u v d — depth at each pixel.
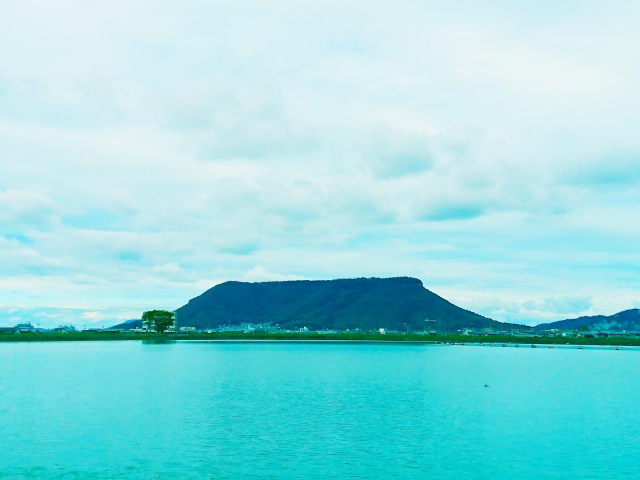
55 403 69.19
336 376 107.56
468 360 168.50
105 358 163.62
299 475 38.75
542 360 171.50
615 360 173.00
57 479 37.56
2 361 148.12
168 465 40.91
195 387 86.88
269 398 74.38
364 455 43.78
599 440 48.88
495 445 47.09
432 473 39.31
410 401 72.12
